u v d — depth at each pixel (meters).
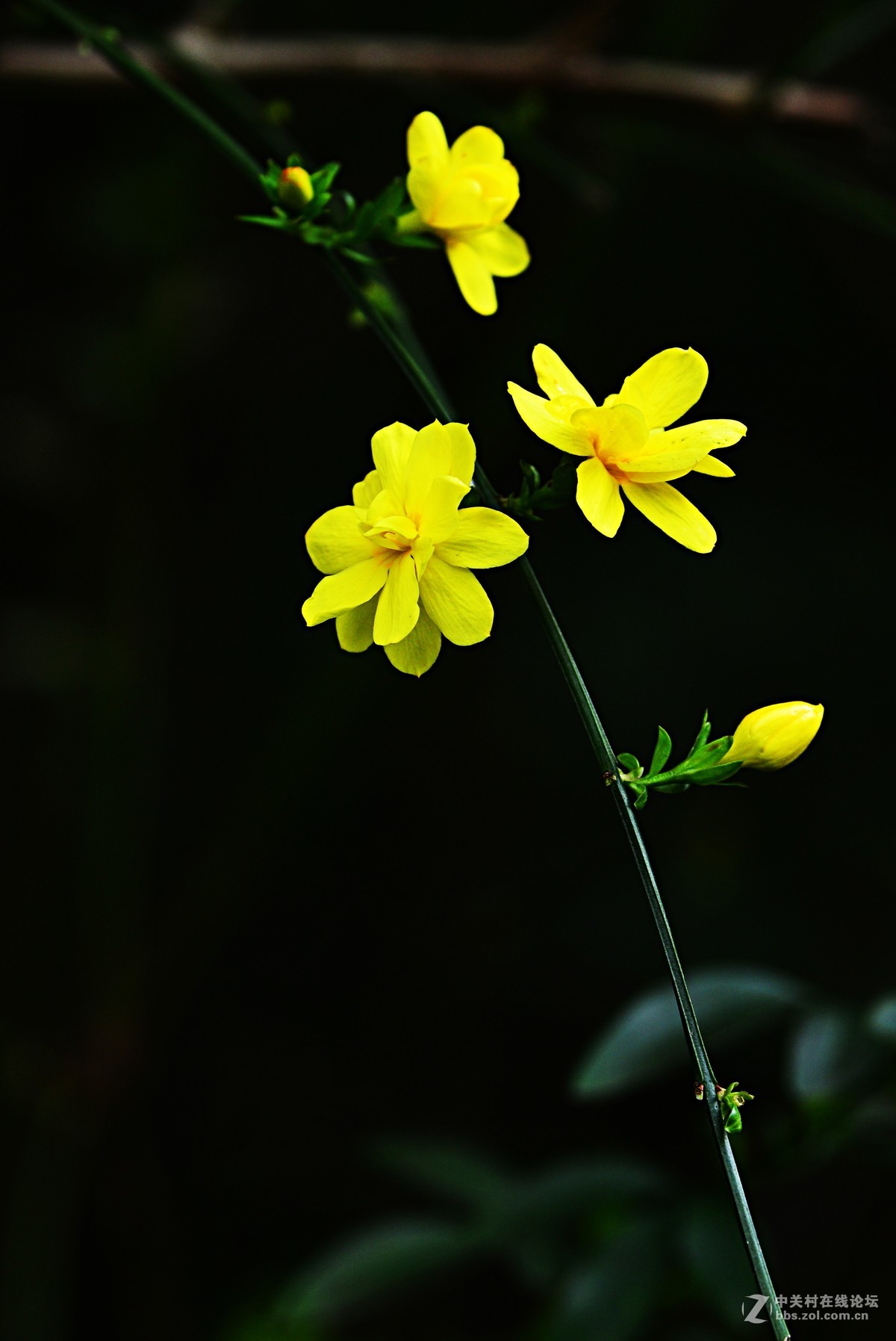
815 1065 1.00
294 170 0.95
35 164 1.70
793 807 1.80
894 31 1.71
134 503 1.73
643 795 0.90
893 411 1.85
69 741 1.77
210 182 1.69
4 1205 1.61
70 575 1.79
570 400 0.91
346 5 1.69
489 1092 1.83
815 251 1.82
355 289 0.95
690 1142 1.75
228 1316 1.58
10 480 1.76
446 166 0.96
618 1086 0.99
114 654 1.69
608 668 1.81
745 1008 1.00
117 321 1.74
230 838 1.65
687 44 1.38
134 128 1.67
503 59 1.17
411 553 0.90
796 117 1.16
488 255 0.97
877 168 1.65
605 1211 1.06
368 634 0.91
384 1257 1.06
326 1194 1.80
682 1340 1.06
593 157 1.56
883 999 1.00
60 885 1.76
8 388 1.75
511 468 1.69
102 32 0.99
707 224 1.84
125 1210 1.70
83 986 1.69
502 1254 1.07
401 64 1.15
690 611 1.82
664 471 0.91
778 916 1.74
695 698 1.79
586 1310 1.03
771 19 1.77
